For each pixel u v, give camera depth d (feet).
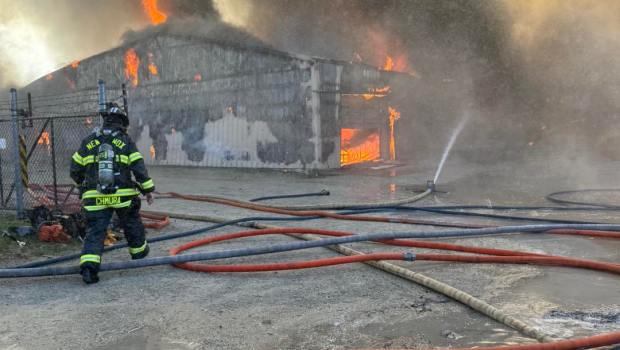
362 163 63.62
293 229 20.62
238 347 10.99
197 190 42.52
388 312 12.87
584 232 20.24
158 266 17.08
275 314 12.82
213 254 16.29
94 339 11.44
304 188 42.68
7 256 18.47
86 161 15.49
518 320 11.77
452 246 17.97
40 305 13.57
